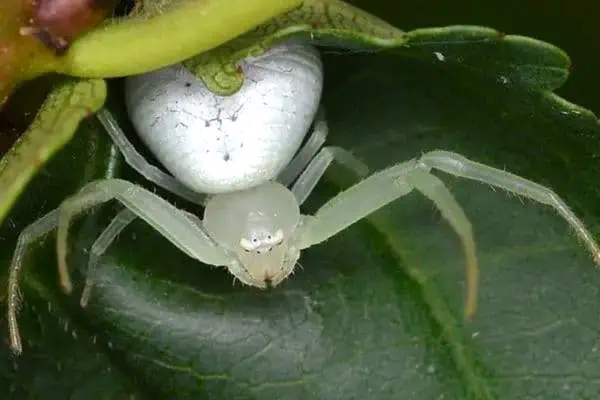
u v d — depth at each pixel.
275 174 0.05
